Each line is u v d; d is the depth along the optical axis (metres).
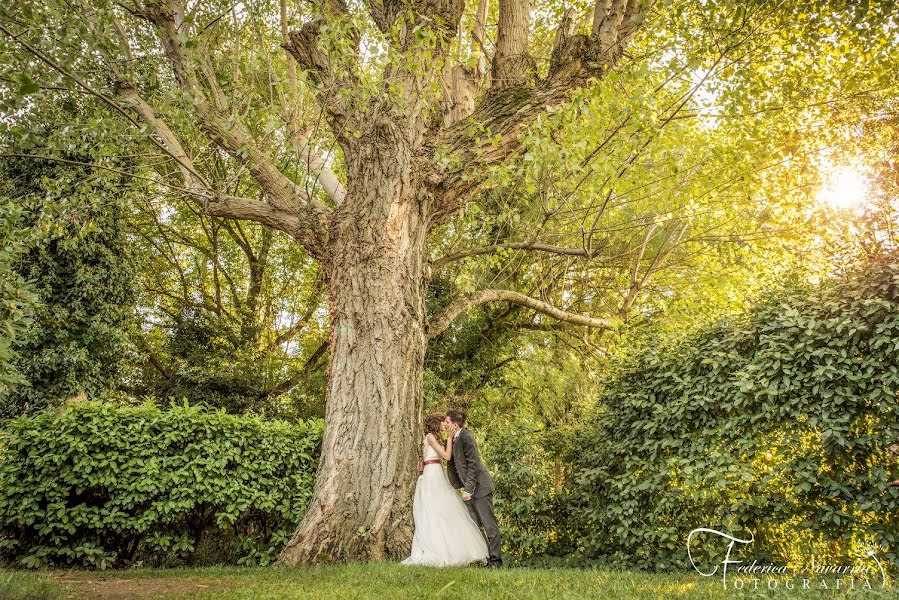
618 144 9.02
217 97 8.74
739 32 9.30
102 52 7.50
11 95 6.76
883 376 5.80
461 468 7.15
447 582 5.31
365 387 7.59
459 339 15.70
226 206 8.45
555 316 12.48
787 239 13.54
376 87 7.73
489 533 7.06
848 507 6.10
